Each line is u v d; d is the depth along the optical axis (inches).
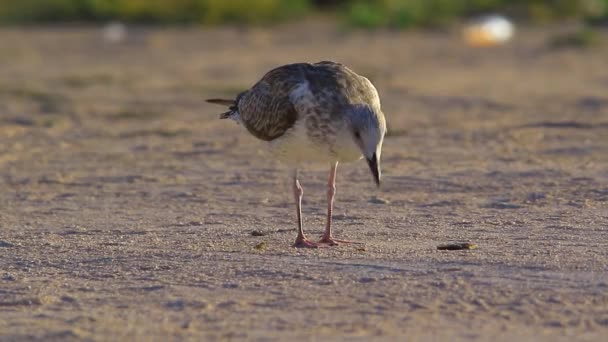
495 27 1704.0
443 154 714.2
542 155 702.5
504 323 338.6
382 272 402.9
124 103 1010.7
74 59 1440.7
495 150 727.1
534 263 411.8
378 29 1839.3
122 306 369.7
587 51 1448.1
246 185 621.0
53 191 618.5
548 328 333.1
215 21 1987.0
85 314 360.8
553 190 582.2
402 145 754.8
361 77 455.2
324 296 372.8
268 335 331.6
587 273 394.9
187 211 554.3
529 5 1996.8
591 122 837.8
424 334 328.8
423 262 418.0
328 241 463.8
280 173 652.1
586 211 525.3
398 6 1891.0
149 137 810.2
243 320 348.2
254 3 2017.7
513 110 930.1
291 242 468.4
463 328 334.3
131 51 1541.6
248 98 478.9
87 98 1044.5
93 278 410.0
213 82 1174.3
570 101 975.0
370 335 328.8
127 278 407.5
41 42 1669.5
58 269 426.0
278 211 548.4
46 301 378.3
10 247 470.0
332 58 1414.9
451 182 611.8
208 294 380.5
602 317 342.6
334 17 2102.6
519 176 624.4
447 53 1472.7
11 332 341.7
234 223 519.5
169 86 1142.3
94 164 702.5
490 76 1208.2
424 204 557.0
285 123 451.2
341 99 438.9
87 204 579.5
